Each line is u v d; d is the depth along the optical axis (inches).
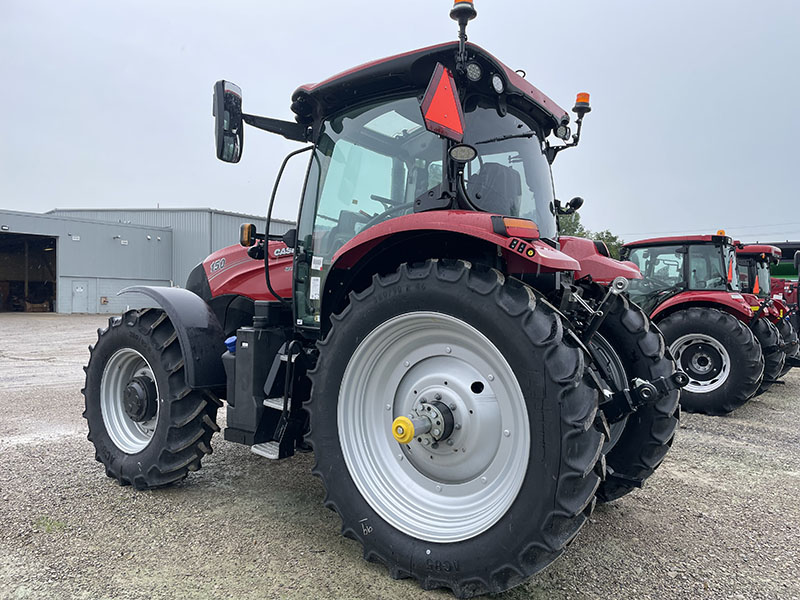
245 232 133.3
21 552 96.4
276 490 129.2
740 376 233.0
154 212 1328.7
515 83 106.1
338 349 97.4
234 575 89.7
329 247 118.4
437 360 95.3
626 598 86.4
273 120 126.9
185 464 125.6
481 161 102.3
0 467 142.9
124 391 135.3
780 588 90.7
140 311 133.4
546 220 118.5
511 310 80.7
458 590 82.6
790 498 133.3
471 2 90.7
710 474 151.4
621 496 120.3
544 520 75.9
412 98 107.1
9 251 1332.4
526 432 78.8
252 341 116.4
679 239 279.3
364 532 92.3
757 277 350.9
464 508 89.1
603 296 127.7
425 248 100.8
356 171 115.2
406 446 97.7
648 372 116.0
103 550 97.6
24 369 352.2
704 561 99.7
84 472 139.9
